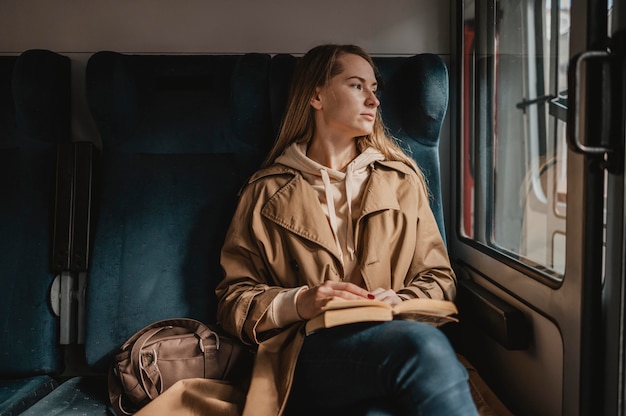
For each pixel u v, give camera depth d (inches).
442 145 85.4
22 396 64.0
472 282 71.9
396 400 48.2
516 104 66.3
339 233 65.2
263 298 59.6
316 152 69.9
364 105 66.6
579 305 48.1
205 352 60.7
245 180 74.5
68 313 73.4
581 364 47.9
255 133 75.0
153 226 72.2
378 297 57.7
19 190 73.5
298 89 69.9
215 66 76.3
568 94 44.0
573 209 48.9
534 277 56.8
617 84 44.3
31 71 72.2
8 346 70.3
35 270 72.1
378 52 84.9
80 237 73.4
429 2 84.4
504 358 65.7
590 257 47.0
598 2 45.4
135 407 60.4
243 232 66.6
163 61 76.2
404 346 47.9
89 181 74.3
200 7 83.9
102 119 72.6
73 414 60.4
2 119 74.6
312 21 84.5
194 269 71.6
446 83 73.8
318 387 54.1
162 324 64.1
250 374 62.1
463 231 81.4
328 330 54.4
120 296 70.3
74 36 83.0
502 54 70.4
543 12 59.8
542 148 59.6
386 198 65.6
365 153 68.6
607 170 45.5
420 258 66.4
